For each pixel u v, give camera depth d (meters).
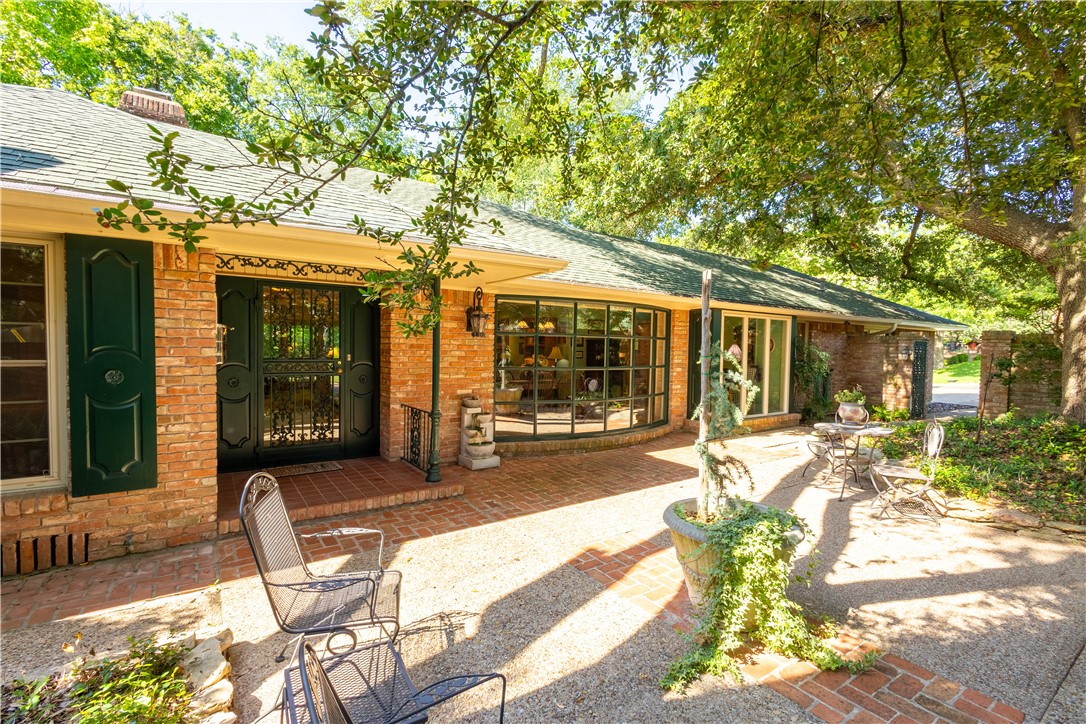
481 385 7.86
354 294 7.04
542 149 4.06
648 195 13.07
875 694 2.82
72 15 15.45
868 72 5.09
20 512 3.92
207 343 4.64
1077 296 8.03
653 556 4.60
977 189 5.38
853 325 14.62
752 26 4.76
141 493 4.40
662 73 4.25
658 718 2.64
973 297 15.89
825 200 5.38
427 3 2.55
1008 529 5.42
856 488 6.96
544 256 5.73
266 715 2.57
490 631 3.40
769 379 12.00
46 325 4.14
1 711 2.33
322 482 6.07
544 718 2.64
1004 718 2.63
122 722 2.20
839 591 4.01
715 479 3.67
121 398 4.19
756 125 5.55
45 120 4.81
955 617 3.63
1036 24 5.02
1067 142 7.07
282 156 2.43
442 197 2.95
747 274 13.91
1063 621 3.58
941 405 17.41
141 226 2.13
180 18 16.62
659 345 10.45
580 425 9.06
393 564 4.34
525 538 4.96
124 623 3.29
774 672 3.02
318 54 2.47
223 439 6.23
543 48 5.02
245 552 4.45
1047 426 8.04
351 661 2.59
